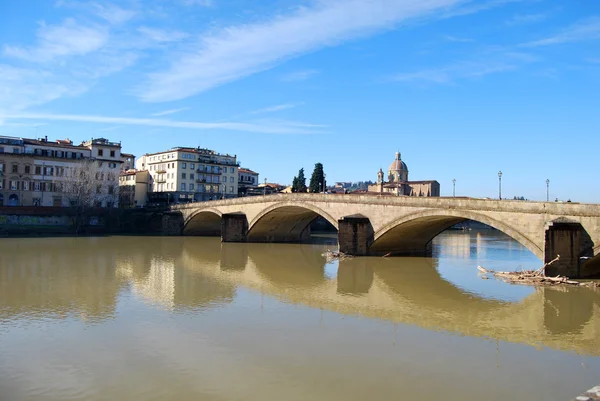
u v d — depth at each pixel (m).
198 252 66.81
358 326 26.80
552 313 30.59
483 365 20.95
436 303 33.50
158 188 143.50
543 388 18.58
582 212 40.31
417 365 20.84
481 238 107.31
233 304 31.81
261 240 86.44
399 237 61.56
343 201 64.25
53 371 19.77
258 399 17.45
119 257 57.28
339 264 54.69
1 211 91.69
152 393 17.86
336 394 17.89
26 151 108.56
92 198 102.06
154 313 28.91
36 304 30.84
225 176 147.88
